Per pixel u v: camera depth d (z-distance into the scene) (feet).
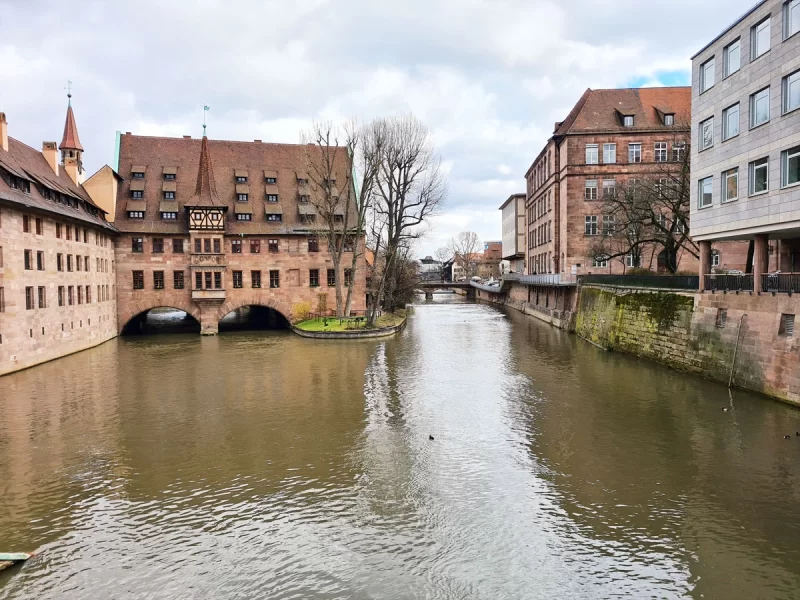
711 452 51.39
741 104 74.08
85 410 70.38
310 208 169.48
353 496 44.21
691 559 34.22
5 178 96.43
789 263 89.51
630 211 129.80
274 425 63.31
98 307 135.03
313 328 145.69
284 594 31.60
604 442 55.26
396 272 205.57
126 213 154.81
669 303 93.40
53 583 32.76
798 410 62.18
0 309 91.56
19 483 47.34
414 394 77.30
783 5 65.87
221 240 156.25
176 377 91.15
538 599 30.71
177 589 32.14
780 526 37.96
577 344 126.41
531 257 244.42
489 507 41.83
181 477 48.42
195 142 175.63
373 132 149.59
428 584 32.32
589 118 169.17
